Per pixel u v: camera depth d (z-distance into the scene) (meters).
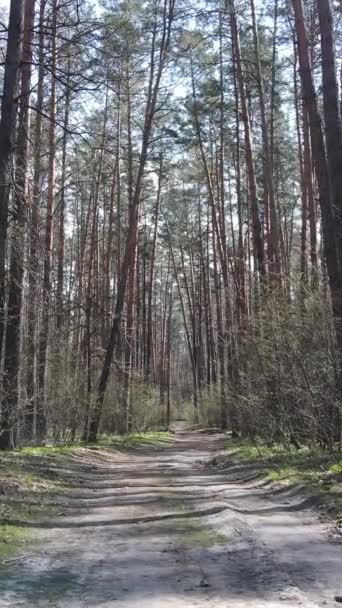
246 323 16.19
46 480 11.29
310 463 11.84
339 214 12.23
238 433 25.91
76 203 39.91
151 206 43.59
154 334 62.66
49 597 4.80
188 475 13.56
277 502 9.06
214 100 27.52
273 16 24.84
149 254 44.00
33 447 16.66
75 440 22.06
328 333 12.30
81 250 36.34
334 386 12.11
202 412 46.16
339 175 12.20
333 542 6.43
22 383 15.97
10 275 13.15
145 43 25.00
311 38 23.52
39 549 6.39
